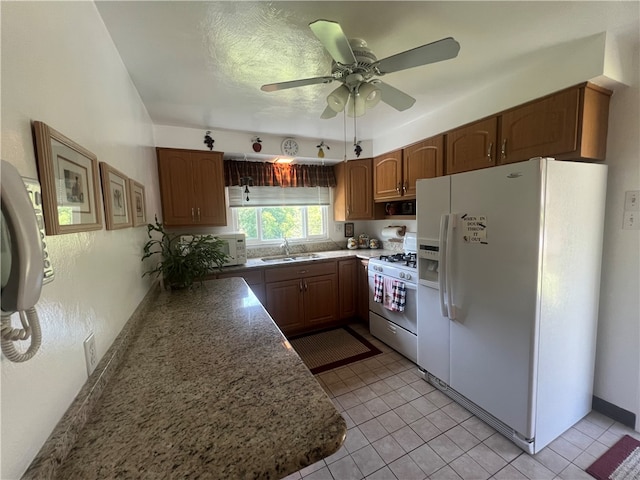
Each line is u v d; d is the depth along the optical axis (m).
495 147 2.06
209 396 0.83
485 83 2.05
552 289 1.54
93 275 0.94
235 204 3.38
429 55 1.22
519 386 1.58
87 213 0.90
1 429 0.49
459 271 1.86
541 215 1.45
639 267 1.67
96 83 1.12
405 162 2.95
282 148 3.23
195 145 2.84
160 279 2.25
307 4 1.21
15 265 0.46
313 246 3.88
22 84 0.61
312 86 1.96
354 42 1.32
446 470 1.49
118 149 1.40
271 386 0.87
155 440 0.67
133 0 1.13
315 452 0.63
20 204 0.47
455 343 1.95
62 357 0.71
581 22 1.40
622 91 1.66
